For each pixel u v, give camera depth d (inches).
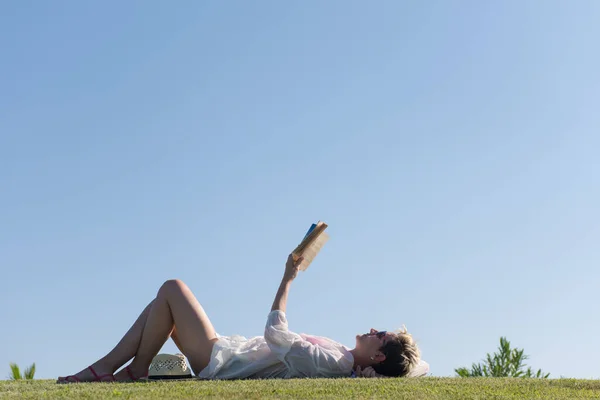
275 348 170.1
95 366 173.2
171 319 178.7
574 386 157.5
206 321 177.9
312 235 172.4
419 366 183.2
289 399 124.4
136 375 175.5
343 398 126.4
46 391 137.5
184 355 177.2
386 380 158.6
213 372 171.5
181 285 178.2
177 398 124.4
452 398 130.2
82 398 125.6
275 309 171.9
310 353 170.1
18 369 308.5
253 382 153.3
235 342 176.2
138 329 178.5
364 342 177.0
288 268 174.4
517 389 147.0
